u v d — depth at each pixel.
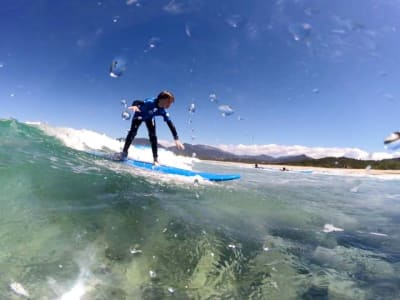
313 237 2.22
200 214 2.31
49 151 3.34
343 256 1.89
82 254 1.44
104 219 1.84
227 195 3.12
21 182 2.09
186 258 1.58
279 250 1.87
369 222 2.88
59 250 1.44
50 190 2.11
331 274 1.61
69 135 5.15
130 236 1.71
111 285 1.26
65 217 1.76
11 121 4.14
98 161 3.66
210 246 1.76
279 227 2.36
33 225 1.60
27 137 3.68
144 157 5.46
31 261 1.32
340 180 8.73
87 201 2.08
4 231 1.49
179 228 1.93
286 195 3.94
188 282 1.37
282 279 1.50
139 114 4.42
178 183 3.37
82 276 1.28
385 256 1.95
